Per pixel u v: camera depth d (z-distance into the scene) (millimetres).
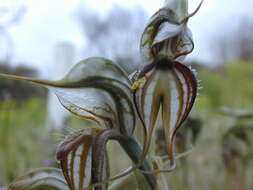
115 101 55
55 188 63
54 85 50
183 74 52
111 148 172
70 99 54
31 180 63
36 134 226
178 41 52
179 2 52
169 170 50
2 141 158
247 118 138
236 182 142
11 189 62
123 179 69
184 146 101
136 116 55
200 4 50
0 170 145
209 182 146
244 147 140
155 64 52
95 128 57
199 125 103
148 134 51
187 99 52
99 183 49
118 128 55
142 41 53
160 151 82
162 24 52
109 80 53
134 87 51
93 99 54
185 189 117
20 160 155
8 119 166
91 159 54
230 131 140
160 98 52
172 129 52
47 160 120
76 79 51
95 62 52
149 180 55
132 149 55
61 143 55
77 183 54
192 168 146
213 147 158
